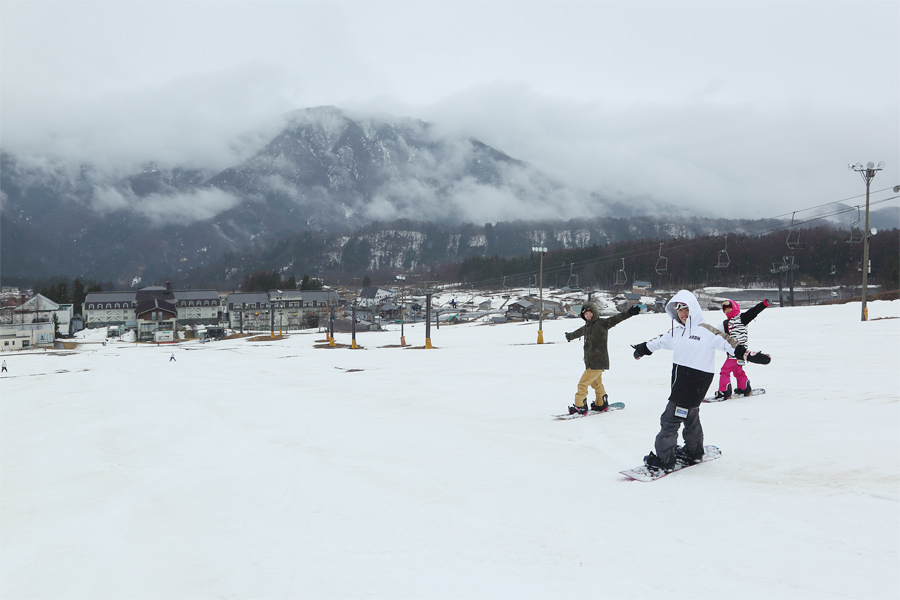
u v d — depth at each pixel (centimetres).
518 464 660
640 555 373
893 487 456
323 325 10119
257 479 679
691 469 571
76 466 846
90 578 412
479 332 5397
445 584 355
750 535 388
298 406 1332
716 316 982
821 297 9250
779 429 706
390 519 494
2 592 395
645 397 1108
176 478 717
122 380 2717
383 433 925
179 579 397
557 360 2175
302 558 420
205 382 2300
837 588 303
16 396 2192
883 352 1523
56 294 13938
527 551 399
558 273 15412
